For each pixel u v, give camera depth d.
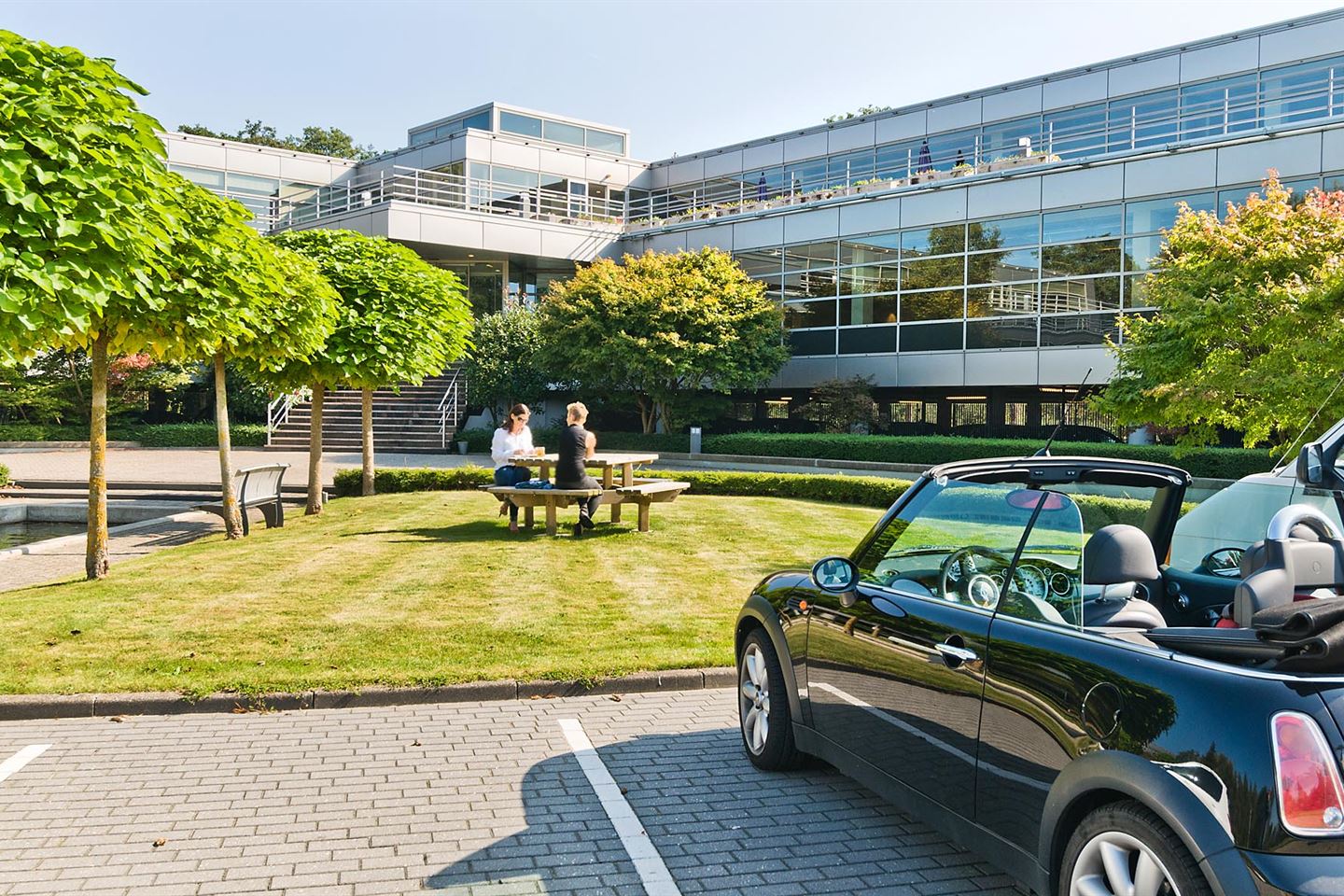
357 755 5.20
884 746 3.96
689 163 45.09
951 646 3.57
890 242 30.38
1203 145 24.27
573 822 4.32
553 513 12.87
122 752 5.23
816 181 40.53
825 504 17.33
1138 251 25.48
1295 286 13.59
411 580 9.74
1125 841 2.68
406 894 3.63
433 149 42.94
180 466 25.45
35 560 12.39
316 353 15.03
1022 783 3.15
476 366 33.38
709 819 4.37
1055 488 3.94
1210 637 2.80
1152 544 4.07
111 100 7.22
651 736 5.57
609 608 8.52
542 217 39.81
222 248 9.77
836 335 31.72
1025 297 27.56
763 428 34.09
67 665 6.53
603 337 30.17
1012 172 27.59
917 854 4.01
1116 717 2.77
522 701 6.29
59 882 3.69
